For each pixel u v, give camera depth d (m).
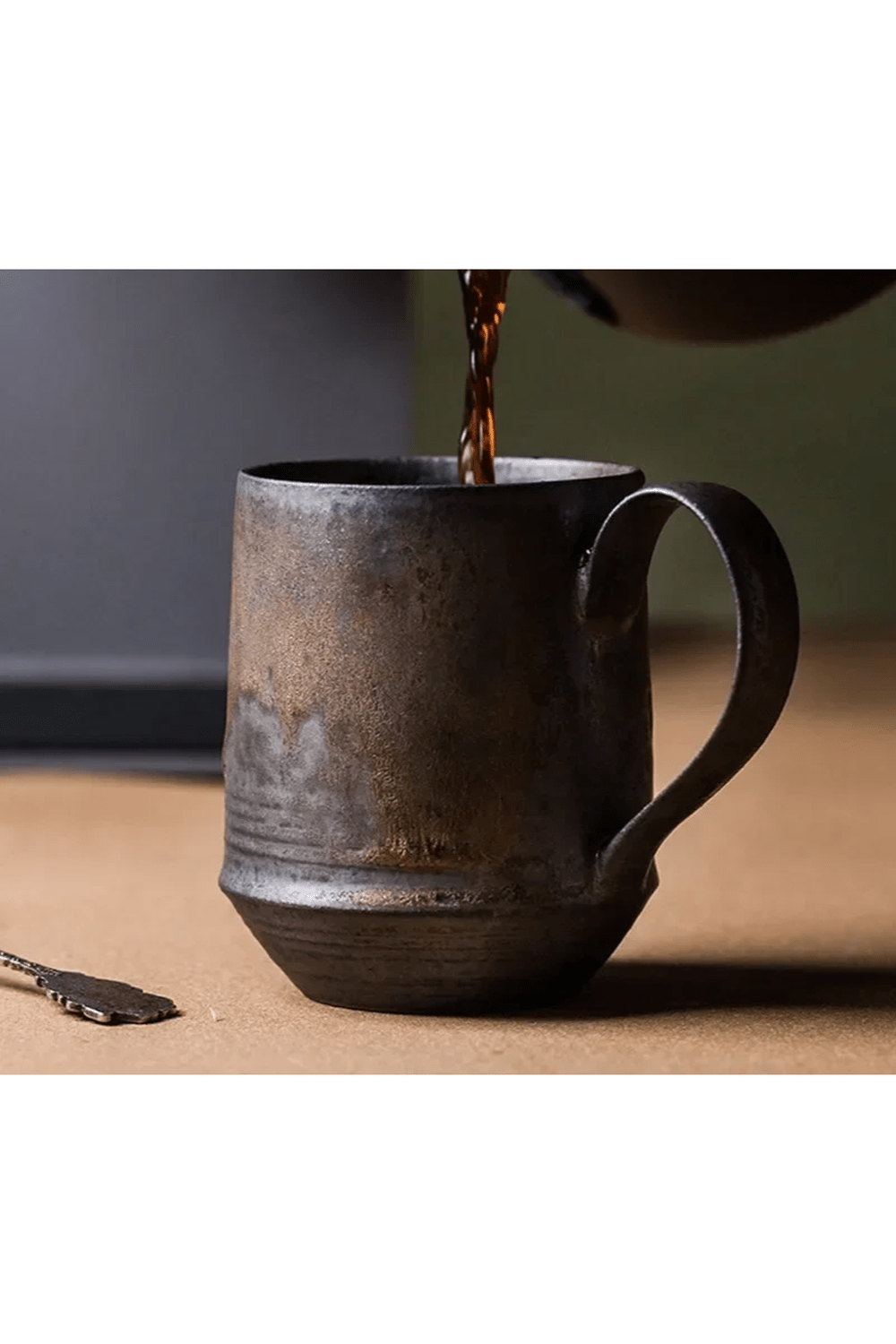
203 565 0.98
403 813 0.66
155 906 0.77
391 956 0.67
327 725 0.66
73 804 0.88
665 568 1.79
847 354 2.05
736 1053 0.66
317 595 0.66
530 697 0.66
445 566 0.65
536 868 0.66
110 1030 0.67
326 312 0.97
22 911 0.77
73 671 0.97
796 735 1.00
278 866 0.67
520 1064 0.65
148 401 0.97
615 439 2.10
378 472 0.72
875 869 0.81
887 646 1.44
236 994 0.70
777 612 0.64
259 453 0.98
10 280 0.97
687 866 0.81
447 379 2.01
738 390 2.07
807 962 0.72
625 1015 0.68
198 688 0.97
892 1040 0.66
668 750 0.99
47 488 0.97
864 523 2.05
